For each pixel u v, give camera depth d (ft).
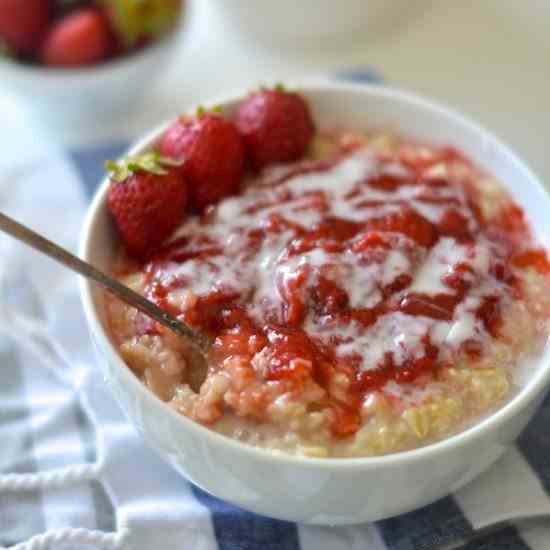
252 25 2.02
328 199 1.60
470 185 1.65
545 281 1.56
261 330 1.48
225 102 1.68
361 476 1.35
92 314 1.45
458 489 1.51
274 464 1.35
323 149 1.70
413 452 1.36
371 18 2.01
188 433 1.37
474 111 1.94
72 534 1.47
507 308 1.52
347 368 1.45
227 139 1.60
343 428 1.42
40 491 1.53
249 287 1.51
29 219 1.79
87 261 1.51
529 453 1.54
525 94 1.97
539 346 1.50
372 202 1.60
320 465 1.34
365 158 1.67
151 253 1.57
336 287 1.49
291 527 1.49
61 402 1.62
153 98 2.01
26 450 1.57
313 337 1.47
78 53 1.91
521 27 2.08
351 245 1.54
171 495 1.52
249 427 1.43
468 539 1.48
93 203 1.56
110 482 1.52
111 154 1.86
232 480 1.40
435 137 1.71
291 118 1.65
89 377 1.60
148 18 1.91
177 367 1.46
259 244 1.55
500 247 1.59
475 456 1.40
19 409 1.62
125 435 1.56
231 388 1.43
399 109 1.72
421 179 1.64
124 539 1.47
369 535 1.48
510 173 1.65
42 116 1.95
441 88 1.98
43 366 1.66
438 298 1.50
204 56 2.07
